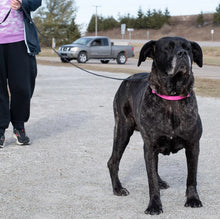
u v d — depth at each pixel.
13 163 5.15
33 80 6.05
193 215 3.56
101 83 14.74
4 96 5.88
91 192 4.16
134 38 98.62
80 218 3.50
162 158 5.43
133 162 5.22
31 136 6.66
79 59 25.27
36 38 5.92
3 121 5.86
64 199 3.95
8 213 3.61
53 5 55.00
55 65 23.70
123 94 4.38
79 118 8.12
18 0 5.54
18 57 5.77
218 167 5.00
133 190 4.24
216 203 3.84
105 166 5.05
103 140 6.34
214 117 8.16
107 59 26.02
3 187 4.29
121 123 4.37
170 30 99.00
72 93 11.95
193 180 3.79
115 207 3.76
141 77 4.29
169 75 3.52
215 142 6.20
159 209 3.60
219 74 18.45
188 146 3.71
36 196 4.03
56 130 7.07
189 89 3.56
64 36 55.22
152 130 3.66
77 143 6.16
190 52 3.74
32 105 9.73
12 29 5.71
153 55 3.91
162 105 3.58
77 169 4.92
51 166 5.03
